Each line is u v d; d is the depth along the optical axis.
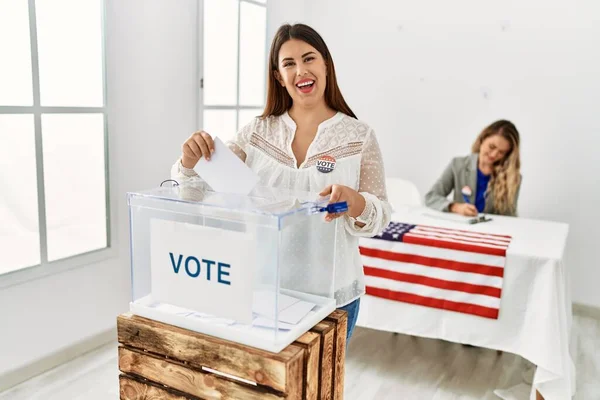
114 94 2.61
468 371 2.60
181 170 1.35
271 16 3.72
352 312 1.49
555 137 3.37
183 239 1.04
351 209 1.25
